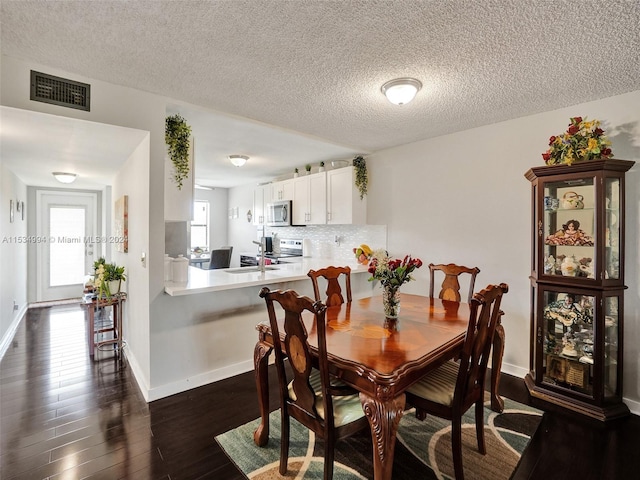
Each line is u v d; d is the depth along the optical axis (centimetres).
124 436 213
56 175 445
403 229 400
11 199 422
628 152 252
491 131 324
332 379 188
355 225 467
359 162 424
